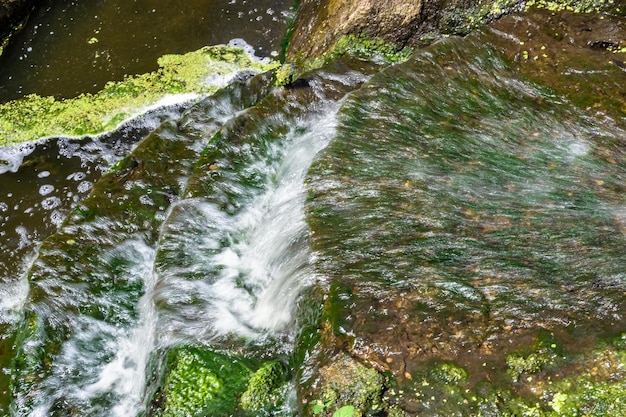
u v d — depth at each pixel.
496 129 4.23
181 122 4.88
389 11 5.02
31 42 6.13
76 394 3.55
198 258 3.91
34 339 3.70
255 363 3.32
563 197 3.72
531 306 3.17
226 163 4.41
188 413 3.12
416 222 3.66
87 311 3.88
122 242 4.19
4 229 4.62
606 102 4.26
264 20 6.02
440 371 2.98
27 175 4.94
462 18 5.05
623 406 2.67
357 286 3.37
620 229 3.48
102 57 5.86
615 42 4.62
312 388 3.02
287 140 4.60
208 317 3.57
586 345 2.95
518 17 4.96
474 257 3.45
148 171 4.55
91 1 6.48
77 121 5.25
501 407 2.81
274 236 3.90
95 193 4.39
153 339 3.55
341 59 5.11
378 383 2.95
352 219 3.74
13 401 3.47
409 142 4.20
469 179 3.91
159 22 6.14
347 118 4.40
